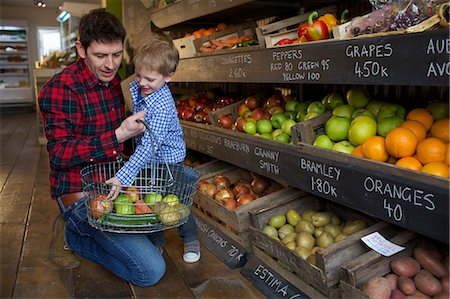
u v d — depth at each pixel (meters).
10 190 3.57
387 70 1.40
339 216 2.15
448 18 1.33
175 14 3.14
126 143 2.27
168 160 2.01
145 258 1.88
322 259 1.62
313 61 1.73
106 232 1.88
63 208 1.96
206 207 2.56
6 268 2.16
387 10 1.54
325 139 1.80
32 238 2.55
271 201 2.24
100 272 2.12
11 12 10.52
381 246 1.61
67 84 1.83
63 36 9.56
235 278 2.05
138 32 4.68
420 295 1.50
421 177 1.32
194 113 3.18
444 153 1.42
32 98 10.54
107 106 1.95
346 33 1.66
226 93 3.59
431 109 1.66
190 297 1.88
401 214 1.38
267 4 2.78
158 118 1.86
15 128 7.45
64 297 1.88
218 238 2.41
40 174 4.13
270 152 2.03
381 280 1.54
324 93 2.59
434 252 1.61
